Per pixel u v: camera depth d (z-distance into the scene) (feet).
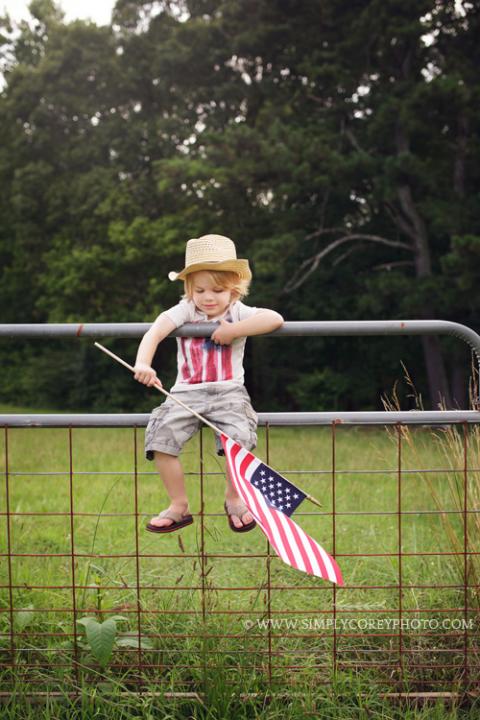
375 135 57.67
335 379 70.54
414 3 56.08
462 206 56.70
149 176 79.97
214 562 14.78
